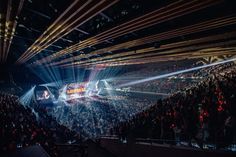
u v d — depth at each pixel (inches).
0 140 539.8
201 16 628.1
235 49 916.6
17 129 714.2
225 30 731.4
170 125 534.3
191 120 467.8
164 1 543.5
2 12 733.3
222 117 421.4
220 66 1226.6
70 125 1829.5
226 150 389.7
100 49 1317.7
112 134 934.4
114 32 853.8
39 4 836.6
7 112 901.2
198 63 1520.7
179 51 1159.0
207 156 413.1
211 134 429.7
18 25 975.0
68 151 504.4
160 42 1003.3
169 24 759.7
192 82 1644.9
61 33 935.0
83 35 1050.7
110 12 771.4
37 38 1041.5
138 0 667.4
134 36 984.9
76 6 602.9
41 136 839.7
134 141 673.0
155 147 559.8
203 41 869.2
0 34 981.2
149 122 638.5
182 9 542.0
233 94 463.5
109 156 794.8
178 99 692.7
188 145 481.1
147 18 648.4
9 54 1790.1
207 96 533.0
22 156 355.9
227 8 558.6
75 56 1581.0
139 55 1414.9
